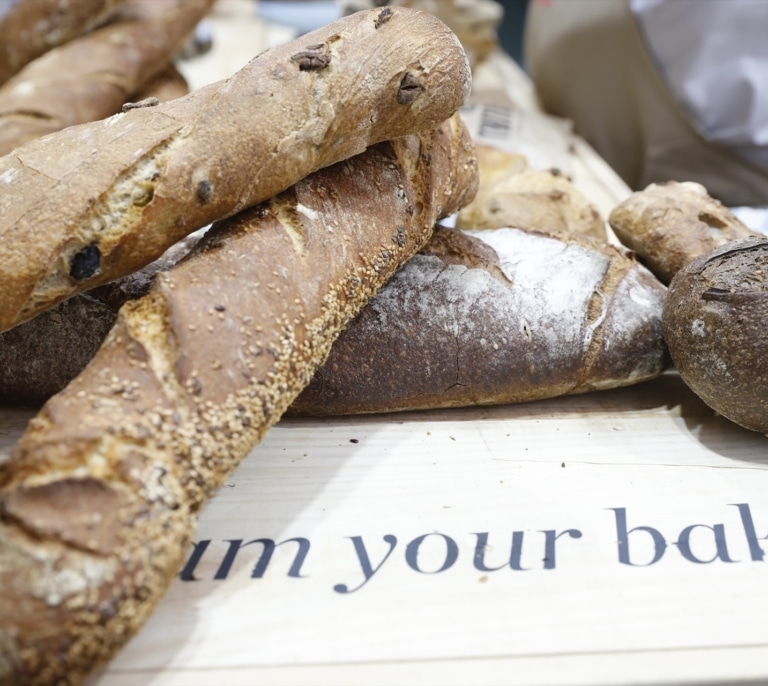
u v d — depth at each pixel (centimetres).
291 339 56
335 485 61
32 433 52
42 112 86
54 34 96
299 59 58
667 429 65
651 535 58
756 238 64
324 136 58
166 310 55
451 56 59
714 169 98
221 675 53
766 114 91
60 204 55
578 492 61
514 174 83
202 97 58
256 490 60
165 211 56
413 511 59
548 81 117
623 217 73
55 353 63
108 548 50
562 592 56
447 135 65
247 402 55
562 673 53
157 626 54
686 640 54
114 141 56
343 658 53
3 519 49
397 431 64
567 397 68
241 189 57
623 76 100
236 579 56
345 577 56
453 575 56
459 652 53
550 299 65
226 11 165
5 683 49
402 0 112
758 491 61
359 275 60
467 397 65
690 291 63
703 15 90
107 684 52
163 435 52
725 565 57
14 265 54
